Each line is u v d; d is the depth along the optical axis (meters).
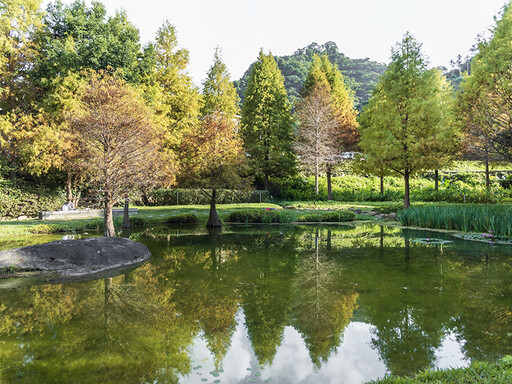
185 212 19.08
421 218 13.41
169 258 8.09
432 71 17.59
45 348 3.51
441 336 3.69
